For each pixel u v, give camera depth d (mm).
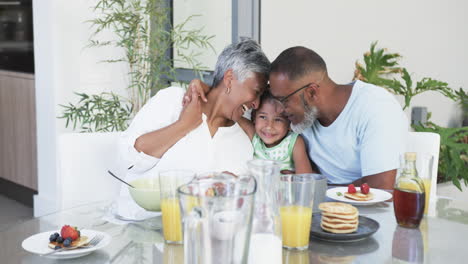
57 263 1262
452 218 1571
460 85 4539
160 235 1429
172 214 1343
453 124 4562
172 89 2092
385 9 3994
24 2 4219
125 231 1460
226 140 2021
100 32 3633
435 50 4328
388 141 1953
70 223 1527
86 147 2104
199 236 993
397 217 1493
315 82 1931
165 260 1265
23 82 4254
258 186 1157
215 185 1033
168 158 1944
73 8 3553
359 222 1454
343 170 2096
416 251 1307
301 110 1957
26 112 4262
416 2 4152
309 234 1381
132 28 3410
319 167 2143
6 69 4461
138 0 3516
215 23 3391
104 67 3676
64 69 3586
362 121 1985
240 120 2133
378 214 1593
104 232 1442
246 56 1899
